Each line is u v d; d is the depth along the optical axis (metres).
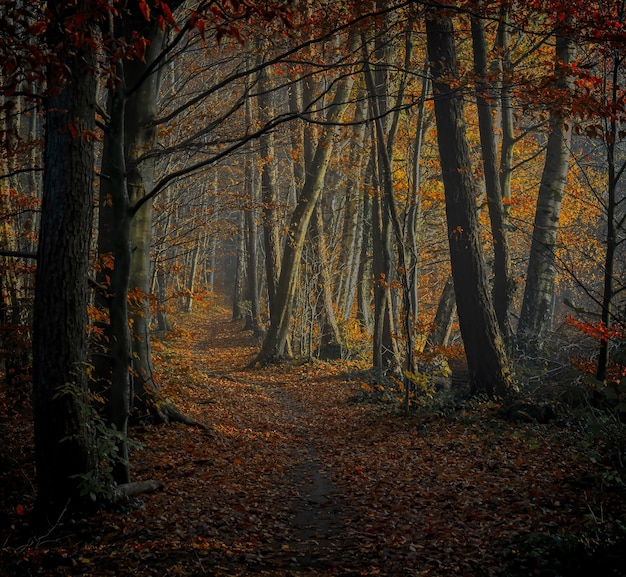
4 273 11.91
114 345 8.02
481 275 14.88
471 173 15.02
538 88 9.02
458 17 14.12
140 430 12.34
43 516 7.12
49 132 6.90
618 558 5.41
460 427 12.91
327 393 20.84
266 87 23.59
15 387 11.38
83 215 7.03
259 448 12.70
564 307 33.72
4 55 5.98
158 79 12.41
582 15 8.79
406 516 7.84
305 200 27.08
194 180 25.44
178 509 8.01
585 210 25.59
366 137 25.48
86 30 6.14
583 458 9.38
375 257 23.38
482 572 5.82
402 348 21.98
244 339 39.06
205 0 6.41
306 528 7.76
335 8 11.11
